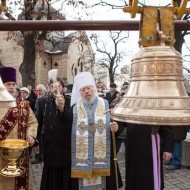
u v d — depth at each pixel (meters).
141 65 1.54
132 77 1.62
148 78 1.52
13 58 33.00
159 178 3.58
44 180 3.73
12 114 3.29
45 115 3.79
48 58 36.03
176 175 6.61
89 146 3.64
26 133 3.34
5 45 33.09
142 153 3.61
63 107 3.60
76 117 3.69
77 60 36.69
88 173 3.58
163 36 1.46
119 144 6.44
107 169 3.65
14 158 2.53
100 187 3.69
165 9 1.49
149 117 1.33
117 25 1.90
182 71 1.57
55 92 3.57
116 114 1.48
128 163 3.75
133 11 1.47
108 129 3.69
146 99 1.45
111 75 27.56
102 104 3.79
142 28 1.48
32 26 1.93
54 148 3.65
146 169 3.59
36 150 3.97
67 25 1.92
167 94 1.46
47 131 3.70
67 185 3.65
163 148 3.87
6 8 1.71
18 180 3.29
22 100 3.45
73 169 3.61
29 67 12.50
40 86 7.75
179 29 1.88
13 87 3.45
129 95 1.55
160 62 1.50
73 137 3.66
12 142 2.54
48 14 12.97
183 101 1.44
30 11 12.01
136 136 3.67
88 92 3.72
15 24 1.92
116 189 3.46
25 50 12.41
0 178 3.19
